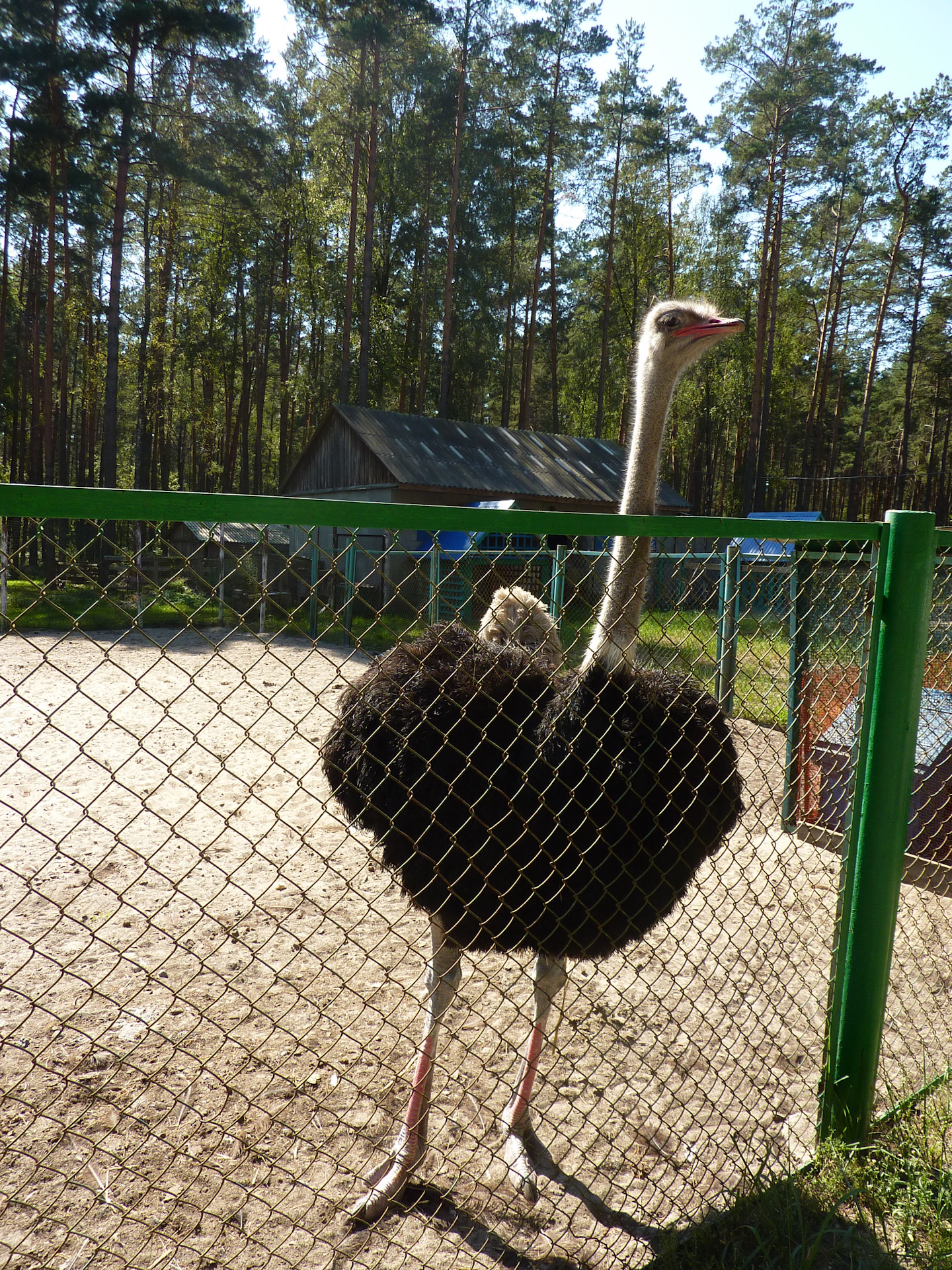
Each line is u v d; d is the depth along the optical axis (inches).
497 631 135.5
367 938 167.9
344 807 110.1
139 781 259.0
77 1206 98.5
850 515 1487.5
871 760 107.3
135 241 1414.9
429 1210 102.3
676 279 1649.9
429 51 1189.7
